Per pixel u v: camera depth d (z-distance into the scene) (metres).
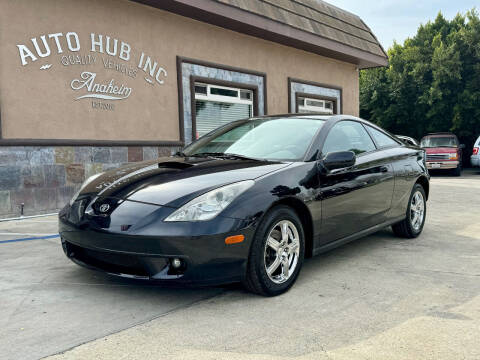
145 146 7.85
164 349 2.21
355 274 3.54
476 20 19.95
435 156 15.59
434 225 5.77
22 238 4.73
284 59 11.13
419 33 22.64
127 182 3.17
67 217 3.10
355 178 3.77
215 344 2.28
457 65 19.62
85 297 2.94
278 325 2.52
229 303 2.87
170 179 3.08
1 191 5.99
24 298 2.91
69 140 6.68
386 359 2.13
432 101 20.00
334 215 3.51
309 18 11.06
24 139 6.18
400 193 4.54
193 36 8.76
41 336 2.35
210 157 3.69
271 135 3.88
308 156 3.46
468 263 3.89
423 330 2.46
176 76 8.42
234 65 9.71
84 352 2.17
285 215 3.05
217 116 9.52
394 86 21.67
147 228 2.67
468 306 2.84
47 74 6.46
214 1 8.28
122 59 7.49
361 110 24.31
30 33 6.26
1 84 5.98
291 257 3.14
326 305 2.84
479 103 19.36
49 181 6.48
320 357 2.14
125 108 7.56
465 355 2.17
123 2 7.47
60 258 3.89
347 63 13.70
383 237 5.00
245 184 2.92
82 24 6.89
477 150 16.03
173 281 2.67
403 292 3.10
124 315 2.65
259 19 9.33
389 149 4.60
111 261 2.89
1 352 2.16
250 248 2.82
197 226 2.65
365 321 2.59
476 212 6.88
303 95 11.77
